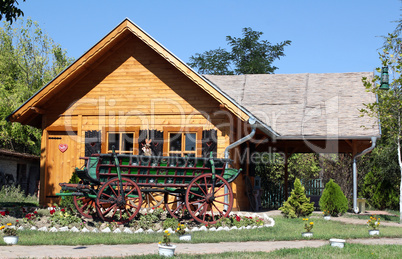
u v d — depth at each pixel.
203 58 43.84
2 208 15.77
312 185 27.52
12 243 10.14
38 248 9.70
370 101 20.92
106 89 18.61
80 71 18.31
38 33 42.22
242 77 24.38
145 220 13.16
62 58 43.34
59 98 18.83
